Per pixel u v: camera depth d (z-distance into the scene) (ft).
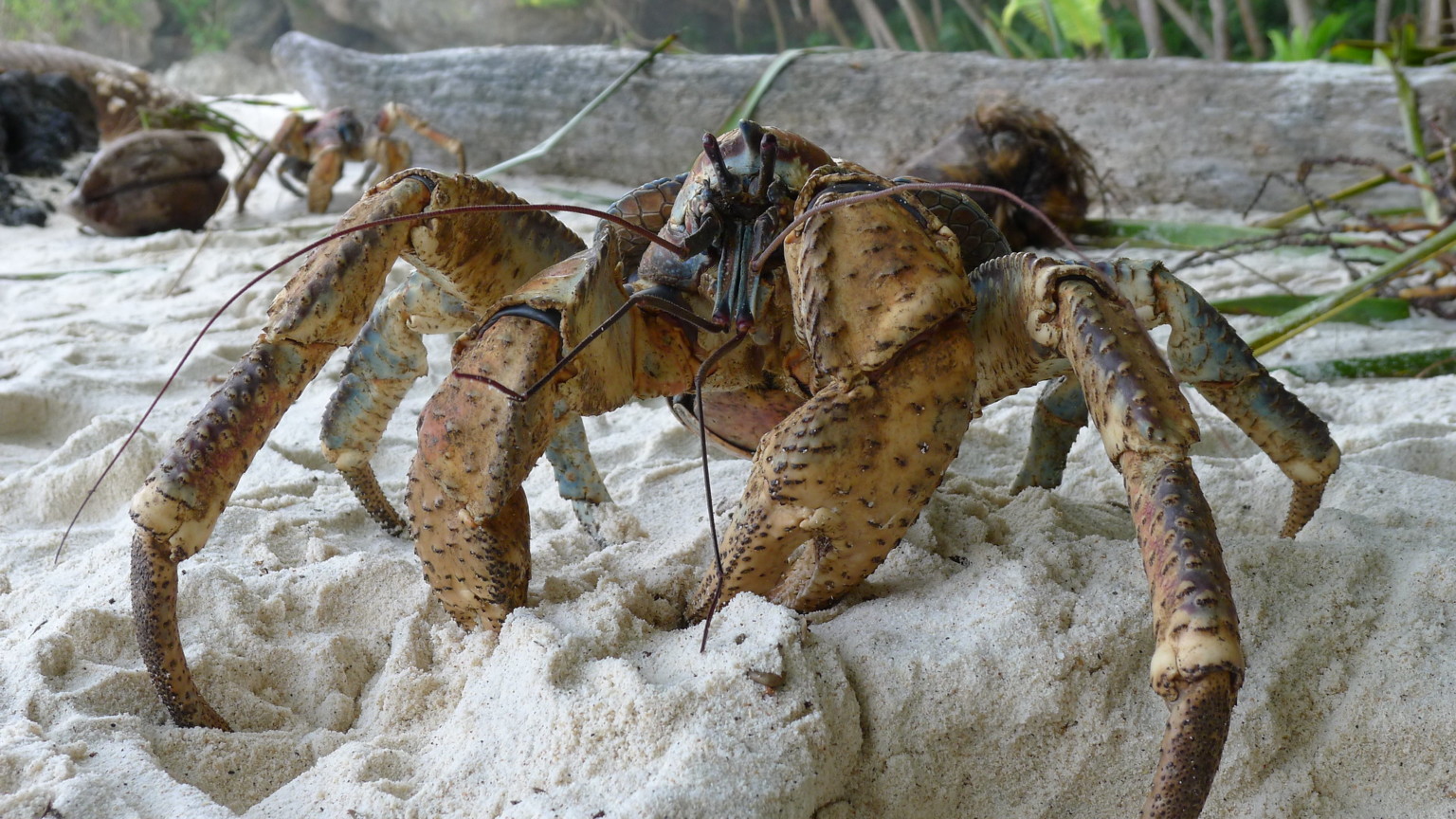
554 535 2.57
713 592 2.16
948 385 2.00
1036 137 5.07
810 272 2.01
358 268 2.06
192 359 3.97
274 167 9.28
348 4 18.79
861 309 1.99
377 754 1.97
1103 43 8.61
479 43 18.30
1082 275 1.98
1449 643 2.06
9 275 5.63
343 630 2.28
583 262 2.05
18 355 4.00
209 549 2.49
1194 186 6.35
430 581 2.13
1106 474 2.90
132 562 2.02
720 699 1.92
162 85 8.81
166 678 2.02
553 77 7.98
